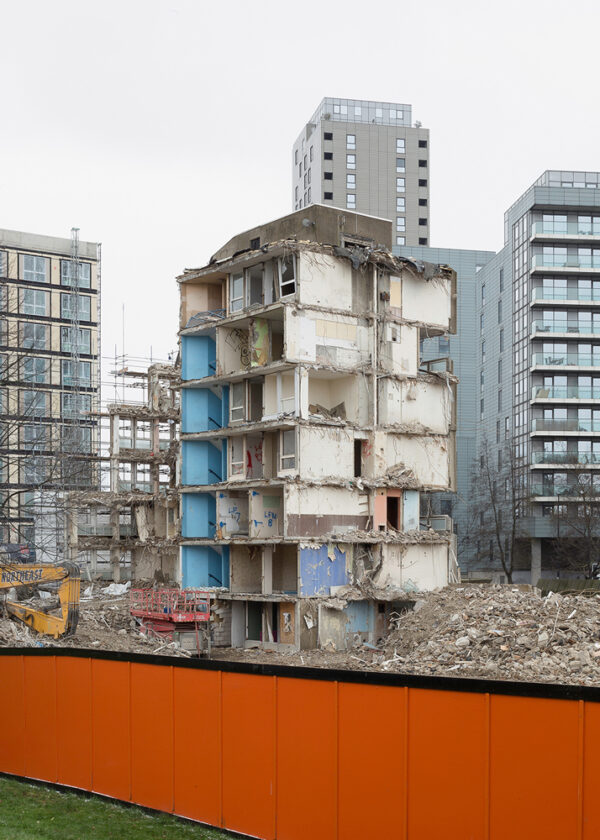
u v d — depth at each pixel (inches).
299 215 2096.5
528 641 1389.0
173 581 2694.4
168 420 3046.3
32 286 3617.1
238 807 585.3
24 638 1534.2
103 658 688.4
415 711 498.0
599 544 3166.8
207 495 2213.3
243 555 2101.4
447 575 2154.3
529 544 3816.4
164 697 639.8
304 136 5999.0
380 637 1999.3
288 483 1931.6
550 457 3671.3
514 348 3988.7
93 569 3041.3
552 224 3816.4
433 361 2300.7
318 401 2091.5
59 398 3558.1
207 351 2233.0
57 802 671.8
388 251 2185.0
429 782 488.7
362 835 515.8
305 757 548.1
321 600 1935.3
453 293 2262.6
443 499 4407.0
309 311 1991.9
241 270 2124.8
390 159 5674.2
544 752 448.5
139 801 652.1
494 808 462.3
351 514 2026.3
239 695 589.3
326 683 540.1
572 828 435.5
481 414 4517.7
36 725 742.5
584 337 3754.9
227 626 2081.7
